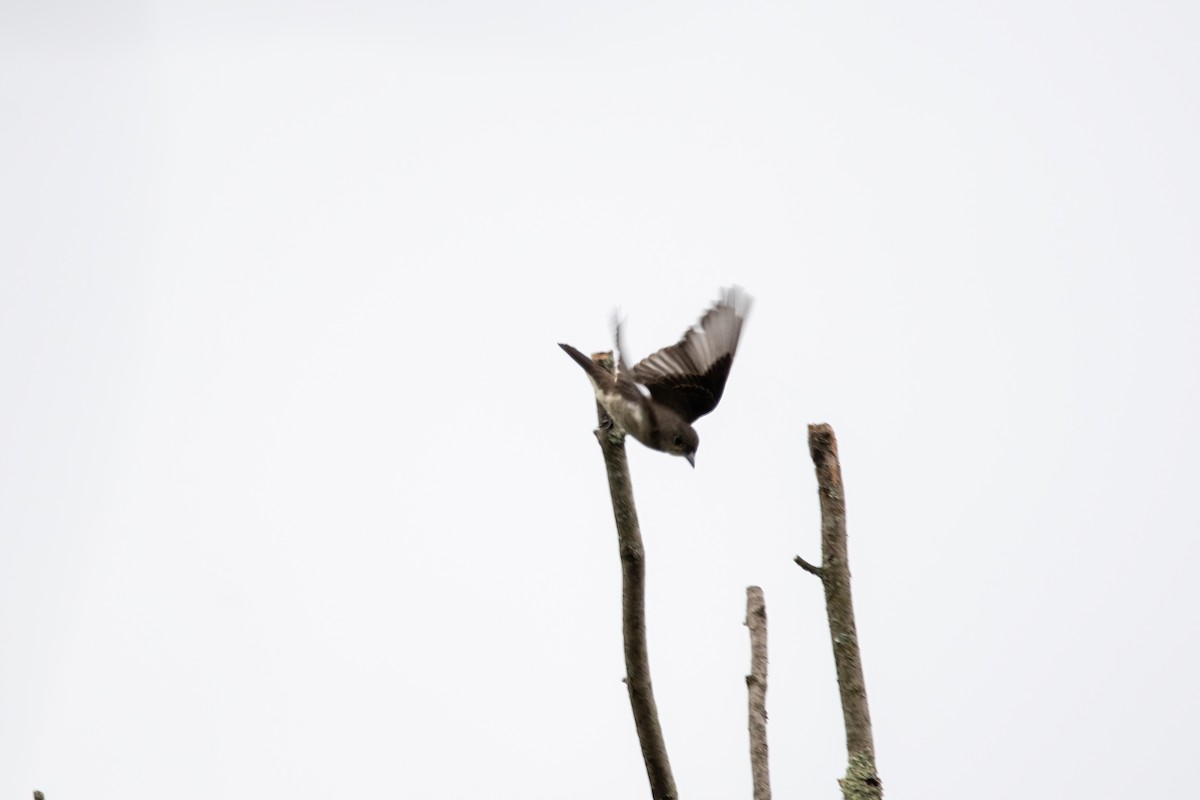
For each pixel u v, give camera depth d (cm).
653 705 1048
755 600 1062
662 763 1047
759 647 1037
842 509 953
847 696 921
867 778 898
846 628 932
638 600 1042
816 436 963
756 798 968
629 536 1036
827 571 943
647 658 1048
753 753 988
